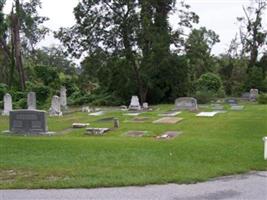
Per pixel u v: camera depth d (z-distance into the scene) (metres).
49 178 9.02
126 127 22.28
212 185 8.51
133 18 43.81
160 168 9.94
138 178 8.90
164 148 12.88
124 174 9.30
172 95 46.19
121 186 8.39
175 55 45.12
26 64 59.97
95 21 44.38
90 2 44.16
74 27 45.12
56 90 48.72
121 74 45.06
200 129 20.66
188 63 46.69
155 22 45.06
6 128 23.12
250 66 66.56
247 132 18.84
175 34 45.06
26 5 56.00
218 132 19.28
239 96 60.12
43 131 20.05
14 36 50.56
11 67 51.41
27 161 10.87
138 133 19.81
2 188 8.29
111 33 44.28
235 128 20.52
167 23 45.16
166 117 27.03
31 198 7.61
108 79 46.44
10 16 50.84
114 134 19.88
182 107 33.69
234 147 13.17
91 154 11.84
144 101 45.03
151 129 21.17
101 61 44.66
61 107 37.78
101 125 23.50
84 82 52.12
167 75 45.53
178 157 11.37
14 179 8.98
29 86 47.59
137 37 43.69
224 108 34.50
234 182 8.77
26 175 9.32
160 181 8.70
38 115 20.08
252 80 60.28
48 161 10.85
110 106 43.50
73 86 52.81
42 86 46.78
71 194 7.85
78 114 32.09
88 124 23.89
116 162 10.68
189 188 8.27
